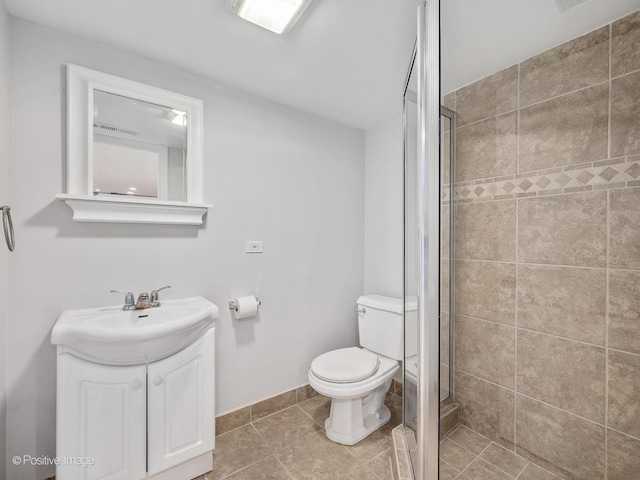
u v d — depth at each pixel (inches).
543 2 44.1
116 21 49.5
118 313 52.4
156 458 49.7
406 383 59.3
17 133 47.8
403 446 56.2
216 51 57.7
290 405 80.6
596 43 48.8
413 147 50.9
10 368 47.2
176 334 48.8
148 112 59.5
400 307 73.5
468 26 48.0
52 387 50.4
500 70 59.5
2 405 45.7
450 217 59.9
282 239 79.9
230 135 70.7
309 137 85.2
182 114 63.3
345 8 46.7
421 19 43.4
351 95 75.0
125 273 57.4
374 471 57.0
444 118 53.4
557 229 53.6
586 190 50.3
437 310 43.4
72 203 50.5
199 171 64.4
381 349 77.2
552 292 54.3
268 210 77.2
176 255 63.4
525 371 57.4
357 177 96.8
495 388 60.9
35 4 45.6
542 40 51.8
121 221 55.8
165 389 50.8
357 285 96.8
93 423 45.0
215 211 68.5
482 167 61.5
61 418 42.9
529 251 56.9
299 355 83.2
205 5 46.1
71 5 45.8
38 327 49.5
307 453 61.8
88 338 43.1
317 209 87.2
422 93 43.1
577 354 51.6
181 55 58.9
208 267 67.7
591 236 49.9
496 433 60.5
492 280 61.4
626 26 45.8
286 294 80.7
